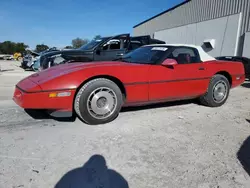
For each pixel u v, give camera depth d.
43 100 2.62
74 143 2.44
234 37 13.59
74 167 1.96
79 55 6.09
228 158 2.21
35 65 12.02
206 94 4.08
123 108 3.93
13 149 2.27
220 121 3.38
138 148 2.37
